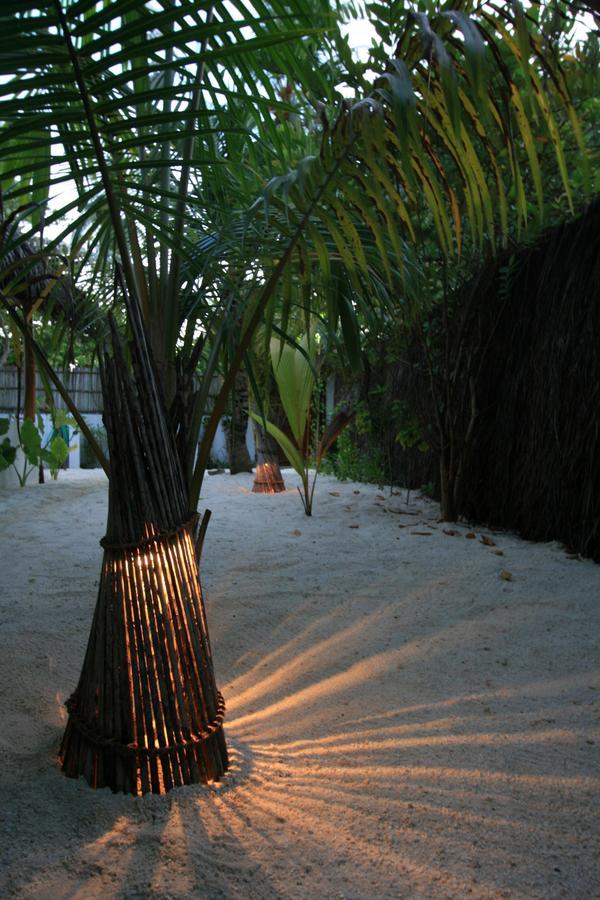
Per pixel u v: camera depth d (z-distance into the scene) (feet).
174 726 4.80
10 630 8.58
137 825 4.39
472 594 10.51
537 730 6.00
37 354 5.92
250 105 5.87
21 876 3.84
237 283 7.00
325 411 30.68
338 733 6.00
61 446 27.89
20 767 5.18
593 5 4.42
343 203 5.85
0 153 4.64
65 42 4.19
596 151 13.48
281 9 5.13
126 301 5.14
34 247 16.66
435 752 5.57
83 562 12.46
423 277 7.31
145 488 4.82
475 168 4.75
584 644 8.30
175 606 4.87
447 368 16.72
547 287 14.24
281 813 4.57
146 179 7.03
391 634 8.78
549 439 14.11
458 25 3.77
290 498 22.25
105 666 4.81
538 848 4.20
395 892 3.76
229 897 3.70
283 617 9.47
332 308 6.36
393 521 17.46
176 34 4.31
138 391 4.93
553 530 14.14
